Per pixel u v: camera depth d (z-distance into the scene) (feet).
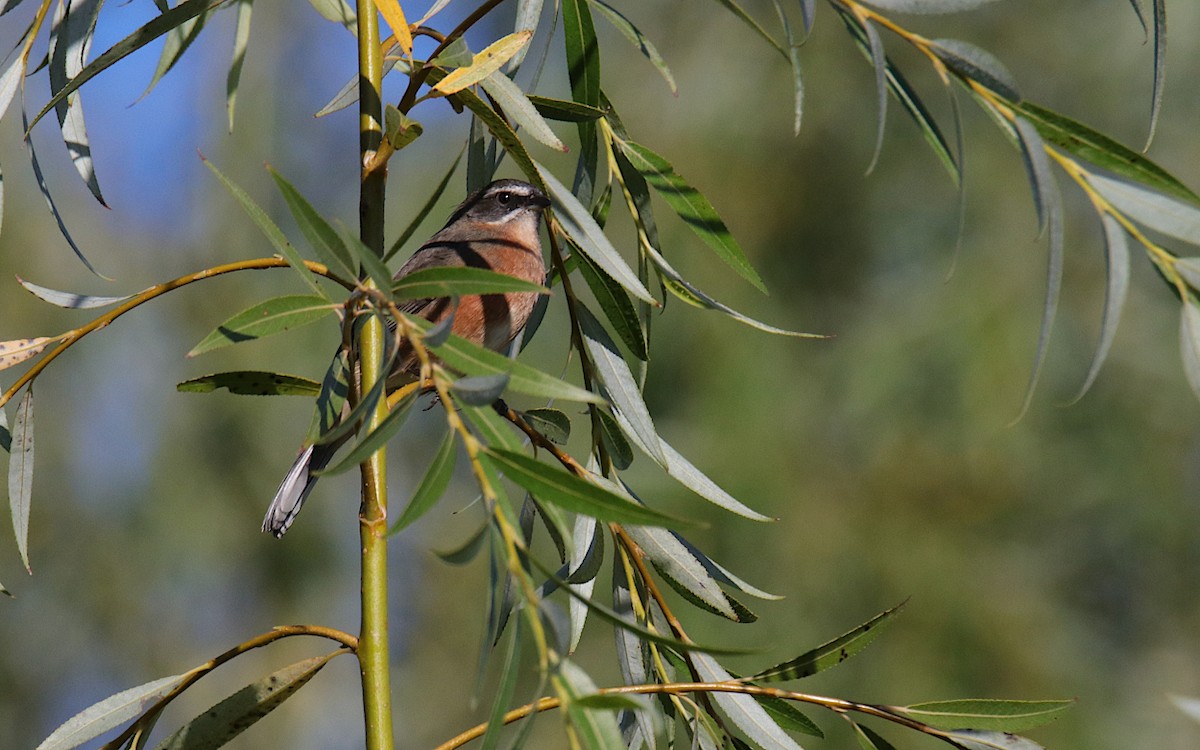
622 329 15.61
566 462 14.24
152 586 47.19
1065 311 41.19
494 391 10.04
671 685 13.01
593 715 9.05
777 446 39.42
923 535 38.70
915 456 39.45
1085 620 39.63
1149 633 39.96
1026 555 39.06
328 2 17.26
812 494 39.34
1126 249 14.03
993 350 40.04
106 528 46.91
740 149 42.98
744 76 43.60
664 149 43.21
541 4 15.80
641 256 16.11
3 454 45.98
